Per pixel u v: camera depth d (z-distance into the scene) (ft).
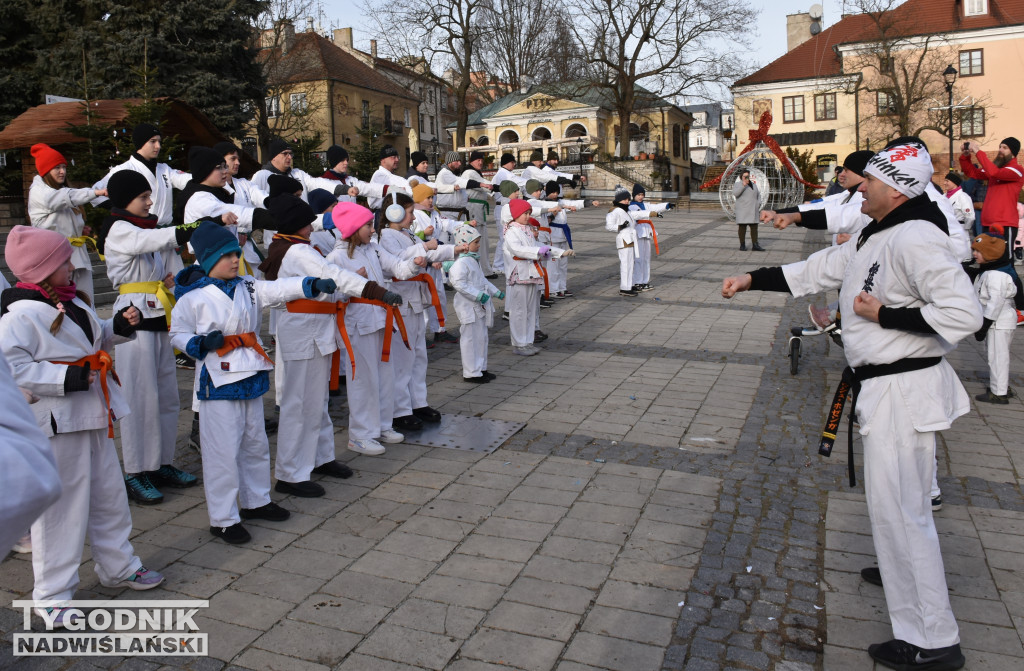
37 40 70.59
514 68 149.59
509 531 14.70
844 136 133.08
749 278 12.22
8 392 4.27
